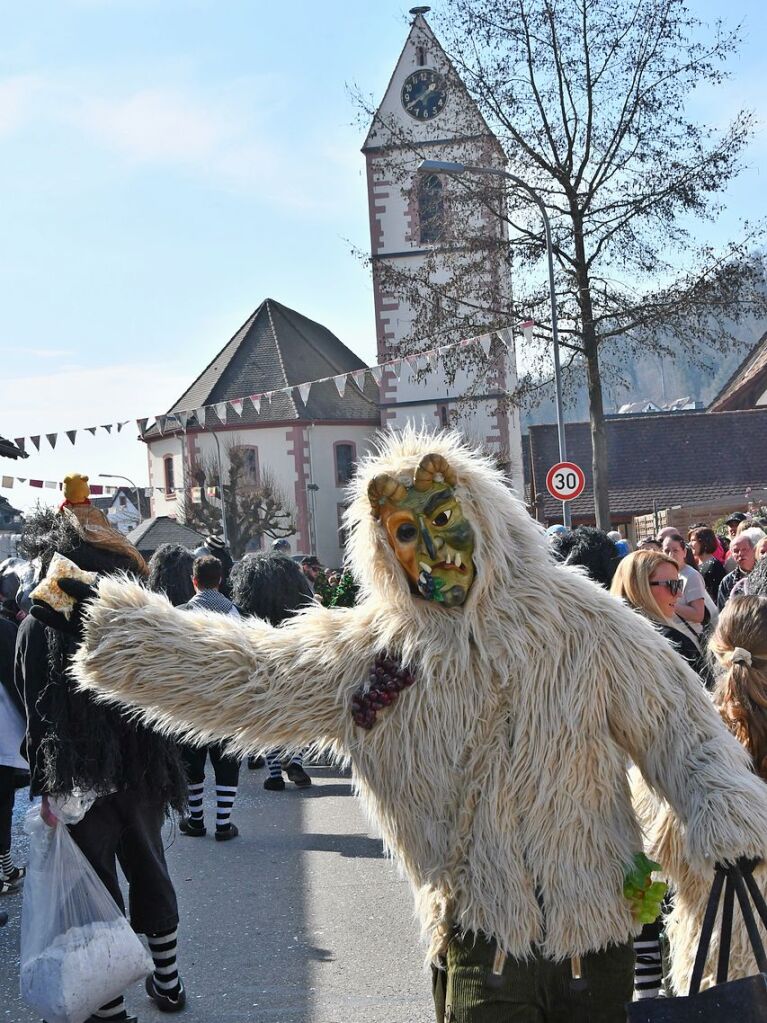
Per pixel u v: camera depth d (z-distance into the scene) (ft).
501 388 141.08
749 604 11.14
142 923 14.32
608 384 84.28
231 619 10.44
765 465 140.87
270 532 163.22
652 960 12.59
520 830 9.28
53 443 66.08
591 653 9.39
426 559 9.44
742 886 8.93
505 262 82.89
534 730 9.30
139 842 13.91
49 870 13.03
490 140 83.76
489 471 9.90
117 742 13.25
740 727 10.78
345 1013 14.87
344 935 18.08
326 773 33.60
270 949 17.52
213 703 10.01
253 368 172.65
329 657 10.02
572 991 9.18
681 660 9.71
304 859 23.04
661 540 32.32
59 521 14.56
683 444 143.02
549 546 9.98
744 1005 8.51
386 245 146.92
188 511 163.73
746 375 176.76
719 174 77.71
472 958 9.28
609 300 80.12
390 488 9.55
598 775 9.38
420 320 86.53
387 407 150.20
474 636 9.52
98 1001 12.80
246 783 32.24
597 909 9.19
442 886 9.46
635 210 78.74
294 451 166.91
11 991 16.06
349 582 36.52
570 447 142.92
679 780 9.29
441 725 9.52
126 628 10.08
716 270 79.20
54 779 12.99
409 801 9.68
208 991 15.81
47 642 13.25
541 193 80.84
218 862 23.03
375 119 91.61
